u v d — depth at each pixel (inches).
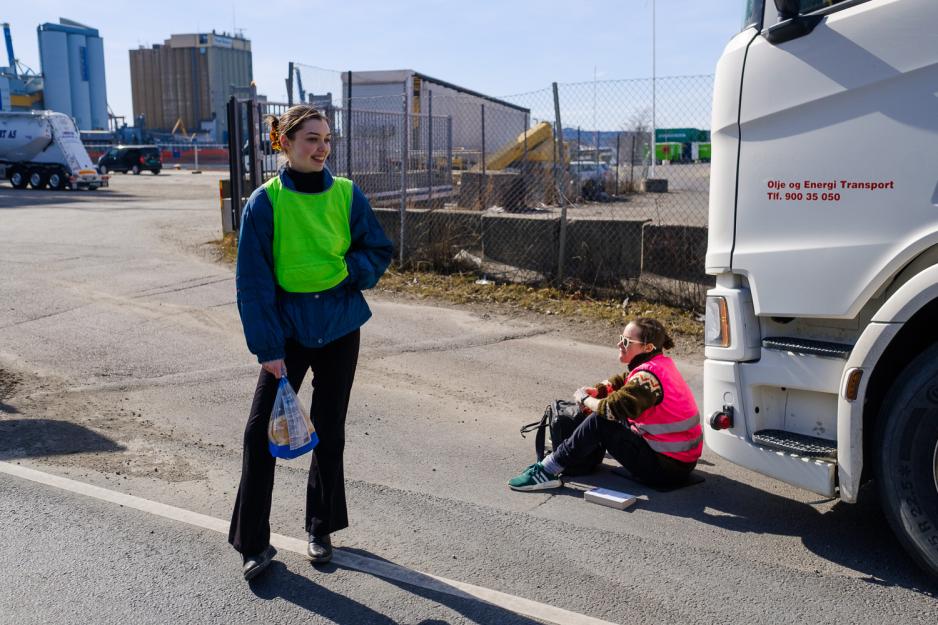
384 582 138.6
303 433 132.2
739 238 148.9
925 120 129.3
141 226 695.1
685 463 175.5
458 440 213.5
